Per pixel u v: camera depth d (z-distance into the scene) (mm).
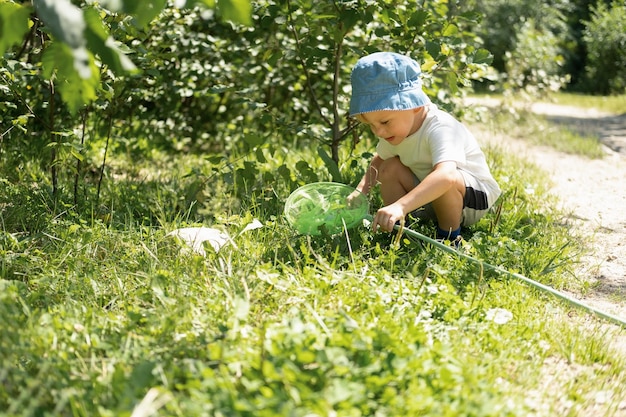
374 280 3018
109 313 2697
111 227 3625
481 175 3809
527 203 4742
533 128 9031
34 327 2404
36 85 5477
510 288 3133
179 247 3369
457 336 2602
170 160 6199
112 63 2029
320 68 6062
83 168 5004
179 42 6117
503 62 19844
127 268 3223
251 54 6395
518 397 2268
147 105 6770
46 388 2086
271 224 3729
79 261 3225
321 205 3604
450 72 4543
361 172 4520
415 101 3535
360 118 3605
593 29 18750
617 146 8602
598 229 4500
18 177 4816
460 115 6535
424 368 2172
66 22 1843
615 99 14633
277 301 2814
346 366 2113
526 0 20344
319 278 3020
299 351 2098
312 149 6156
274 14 4449
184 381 2162
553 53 14070
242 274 2965
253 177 4355
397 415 1971
